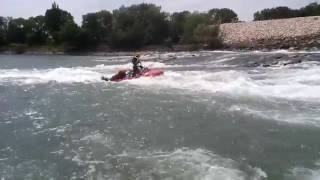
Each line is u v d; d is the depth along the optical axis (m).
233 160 10.80
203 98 18.66
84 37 85.94
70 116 16.09
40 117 16.09
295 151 11.36
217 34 66.38
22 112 17.08
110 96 20.08
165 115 15.71
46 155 11.63
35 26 100.31
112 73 31.45
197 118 15.10
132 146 12.16
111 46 82.81
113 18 87.44
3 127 14.69
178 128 13.90
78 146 12.32
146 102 18.25
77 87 23.47
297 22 60.78
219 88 21.20
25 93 21.78
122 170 10.32
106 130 13.93
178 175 9.85
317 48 46.66
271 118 14.70
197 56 47.66
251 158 10.93
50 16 100.81
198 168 10.25
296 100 17.58
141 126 14.28
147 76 25.78
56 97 20.33
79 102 18.81
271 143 12.05
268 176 9.73
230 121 14.52
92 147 12.18
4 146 12.54
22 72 32.53
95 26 87.50
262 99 17.95
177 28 77.25
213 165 10.45
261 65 32.69
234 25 69.38
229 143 12.20
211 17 75.38
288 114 15.20
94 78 27.81
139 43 79.69
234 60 38.38
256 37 59.62
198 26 69.69
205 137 12.84
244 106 16.70
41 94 21.33
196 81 23.80
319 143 11.94
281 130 13.23
